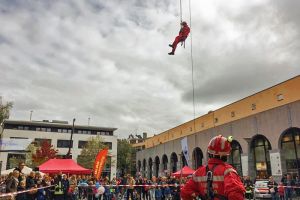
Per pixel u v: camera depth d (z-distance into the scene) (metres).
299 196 21.44
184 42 9.73
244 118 32.84
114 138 69.81
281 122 27.78
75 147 65.62
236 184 3.09
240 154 33.59
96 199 21.34
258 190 22.62
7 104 40.28
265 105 34.19
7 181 11.96
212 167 3.38
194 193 3.57
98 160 22.62
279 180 27.03
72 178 20.77
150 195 22.38
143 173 65.00
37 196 15.02
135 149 79.31
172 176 23.91
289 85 31.11
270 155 28.58
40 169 20.89
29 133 62.59
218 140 3.45
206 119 45.53
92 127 69.06
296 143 26.52
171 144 51.25
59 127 66.88
